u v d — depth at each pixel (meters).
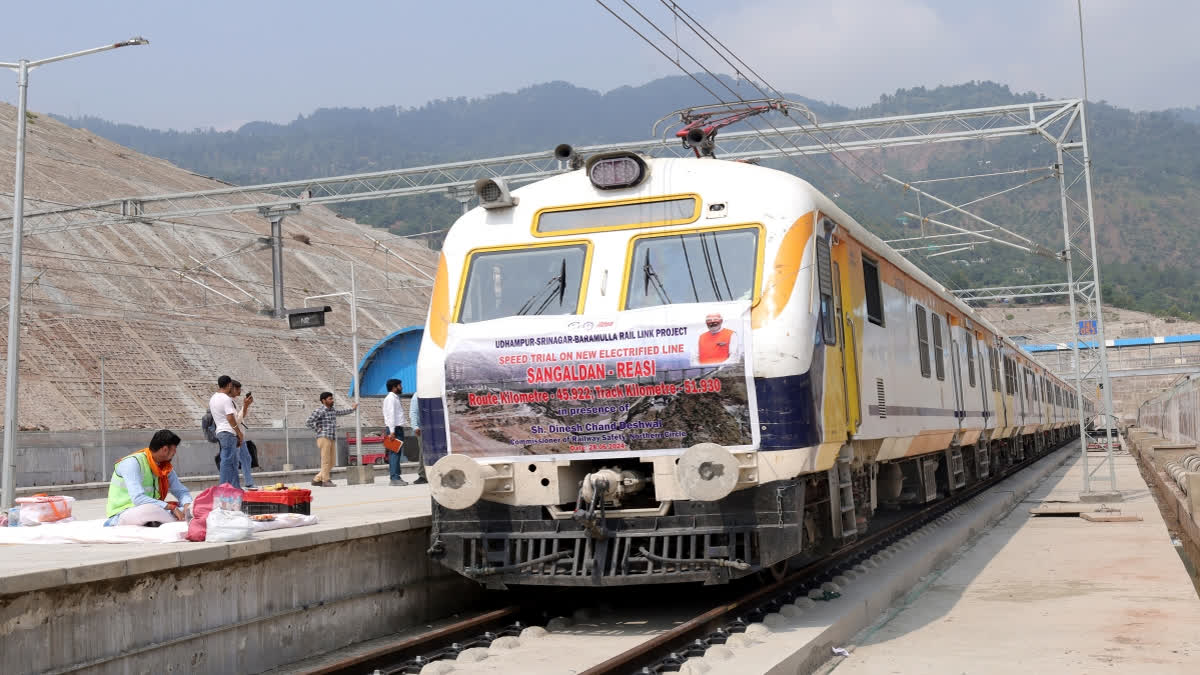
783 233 8.46
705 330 8.24
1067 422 48.03
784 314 8.23
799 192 8.69
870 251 11.07
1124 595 9.57
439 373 8.84
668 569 8.22
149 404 46.19
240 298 61.28
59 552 7.41
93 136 95.12
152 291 57.09
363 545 8.78
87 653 6.24
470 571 8.66
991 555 12.80
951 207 25.19
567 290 8.73
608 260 8.72
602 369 8.42
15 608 5.80
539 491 8.52
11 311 20.44
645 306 8.50
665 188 8.80
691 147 12.12
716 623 8.13
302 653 7.95
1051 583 10.43
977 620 8.72
